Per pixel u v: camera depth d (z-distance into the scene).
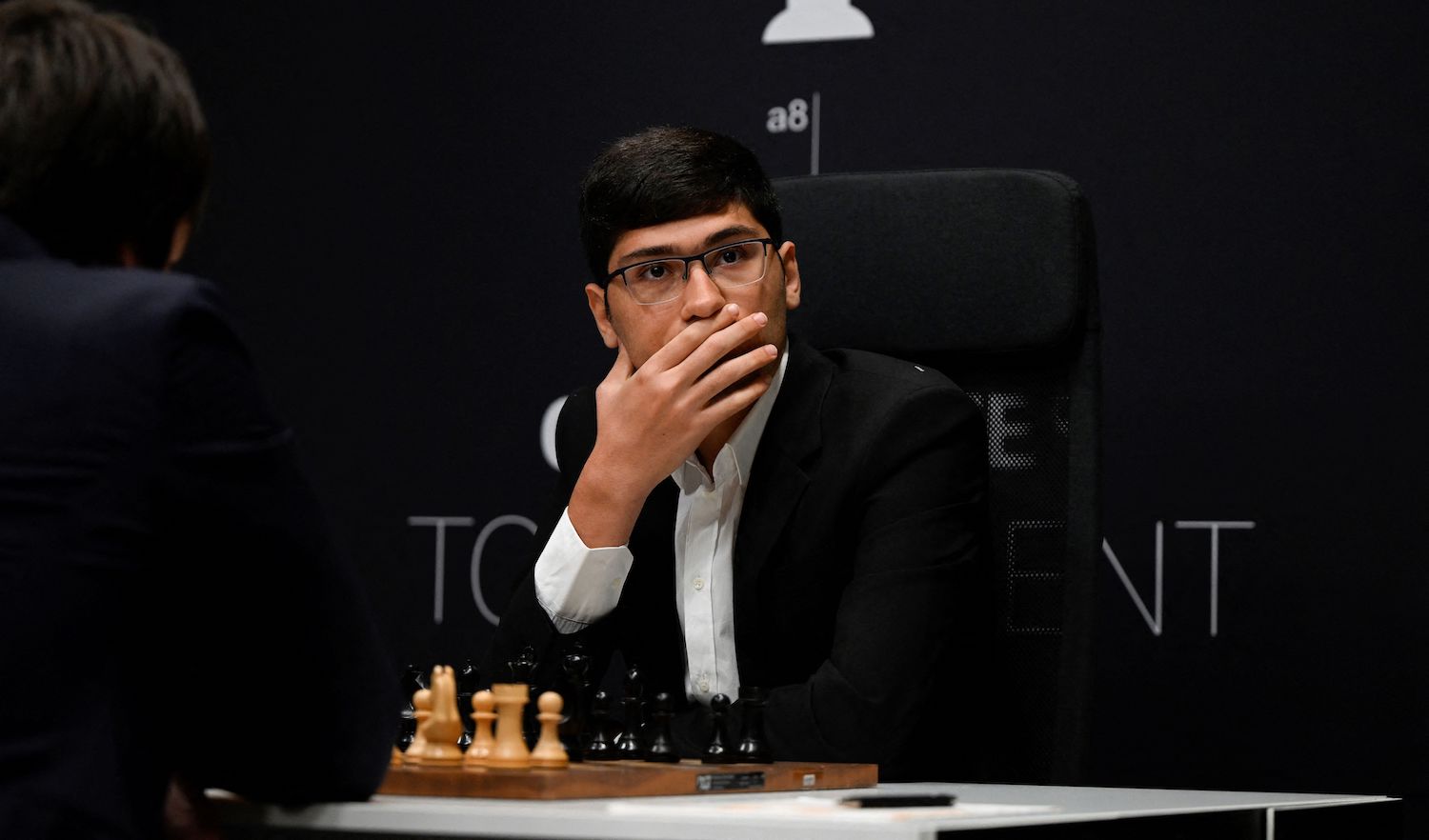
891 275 3.08
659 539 2.87
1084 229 2.96
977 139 4.30
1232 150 4.06
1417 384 3.87
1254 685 3.97
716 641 2.74
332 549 1.61
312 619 1.58
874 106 4.41
